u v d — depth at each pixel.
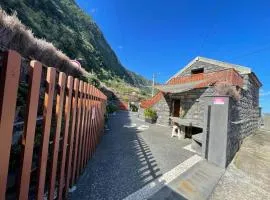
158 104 15.77
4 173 1.51
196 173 4.81
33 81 1.79
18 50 3.88
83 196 3.17
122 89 42.25
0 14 3.49
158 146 7.24
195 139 6.99
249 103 12.41
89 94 4.22
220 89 7.58
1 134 1.42
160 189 3.72
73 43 35.12
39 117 2.51
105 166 4.58
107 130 9.91
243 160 6.66
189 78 13.93
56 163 2.51
